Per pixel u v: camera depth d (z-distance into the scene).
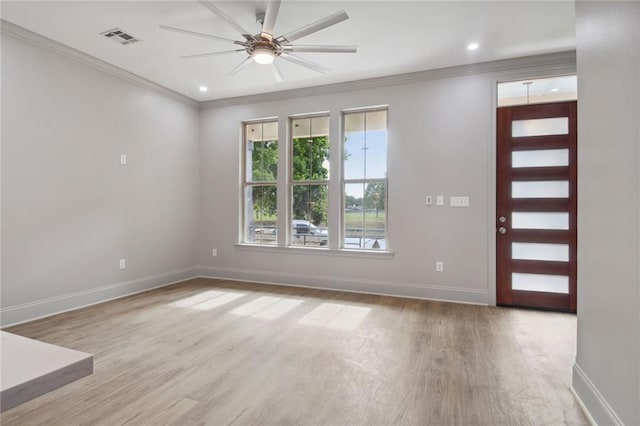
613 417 1.56
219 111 5.36
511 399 2.03
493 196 3.94
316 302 4.05
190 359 2.54
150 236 4.66
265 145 5.20
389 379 2.25
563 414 1.88
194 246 5.41
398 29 3.20
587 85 1.88
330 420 1.82
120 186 4.24
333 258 4.67
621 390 1.49
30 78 3.34
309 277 4.80
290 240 5.04
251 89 4.87
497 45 3.51
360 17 3.00
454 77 4.08
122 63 4.01
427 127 4.20
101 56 3.82
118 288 4.22
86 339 2.91
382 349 2.73
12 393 0.60
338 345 2.80
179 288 4.71
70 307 3.70
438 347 2.77
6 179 3.17
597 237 1.76
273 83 4.62
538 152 3.82
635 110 1.37
